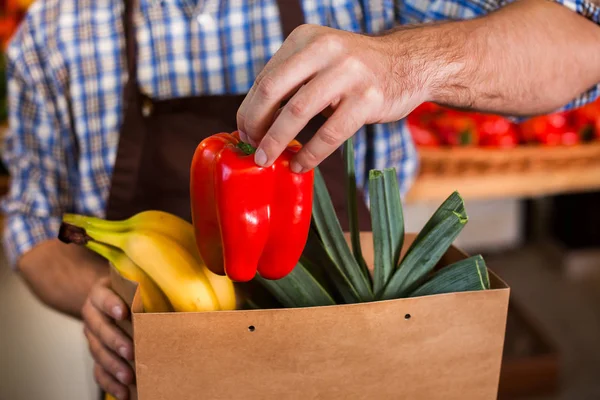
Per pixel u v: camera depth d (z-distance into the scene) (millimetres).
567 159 1797
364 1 1173
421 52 767
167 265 725
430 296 644
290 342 632
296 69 637
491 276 705
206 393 640
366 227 1095
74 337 2277
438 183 1772
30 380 2053
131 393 779
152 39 1174
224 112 1096
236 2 1173
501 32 872
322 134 649
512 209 3043
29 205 1227
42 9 1220
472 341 668
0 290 2471
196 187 690
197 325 620
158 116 1095
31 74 1219
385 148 1241
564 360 2346
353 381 653
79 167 1248
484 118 1932
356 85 655
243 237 652
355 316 634
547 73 900
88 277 1092
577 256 2908
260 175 650
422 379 668
